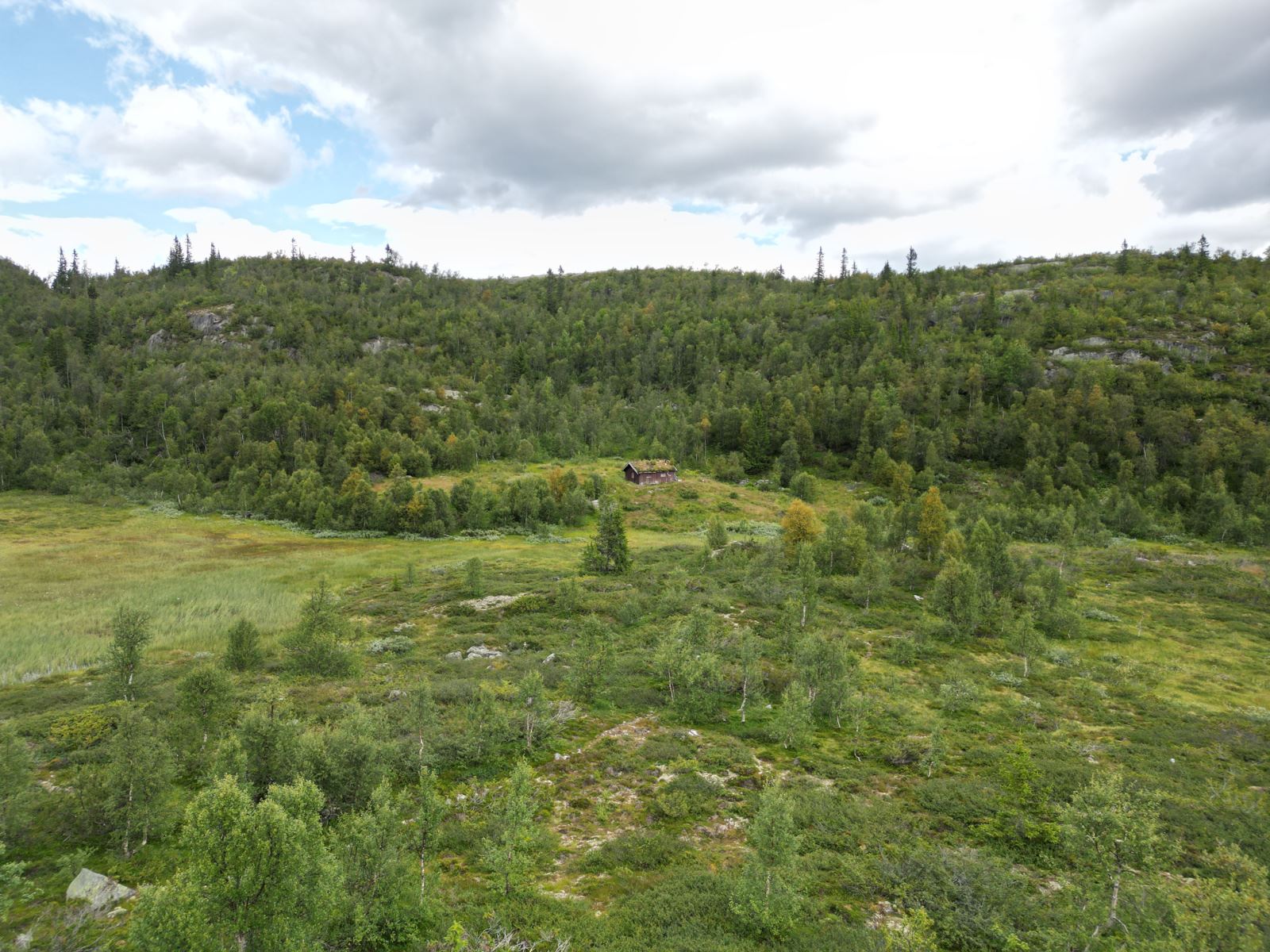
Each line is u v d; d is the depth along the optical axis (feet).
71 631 161.89
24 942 51.34
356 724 81.35
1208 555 291.79
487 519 346.13
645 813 80.59
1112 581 252.42
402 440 445.78
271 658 141.69
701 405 557.74
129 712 82.99
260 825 43.34
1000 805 83.25
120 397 489.67
